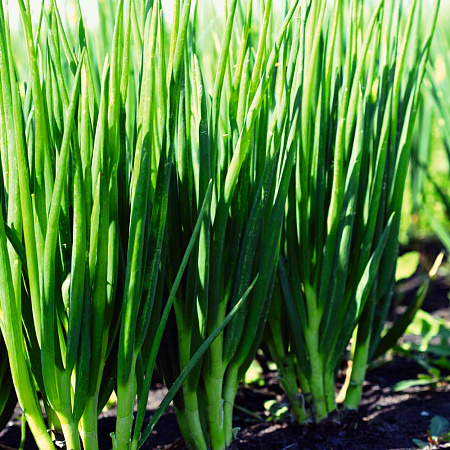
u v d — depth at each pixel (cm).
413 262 142
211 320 72
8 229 65
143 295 67
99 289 66
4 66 64
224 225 70
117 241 67
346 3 85
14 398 75
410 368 103
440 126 116
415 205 145
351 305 80
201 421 75
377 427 86
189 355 72
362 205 79
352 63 80
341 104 76
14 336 65
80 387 67
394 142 80
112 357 70
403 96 82
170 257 72
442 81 115
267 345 84
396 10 80
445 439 83
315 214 79
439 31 112
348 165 78
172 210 71
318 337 81
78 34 69
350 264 80
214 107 70
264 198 71
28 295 68
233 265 72
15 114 63
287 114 71
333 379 83
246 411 88
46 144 66
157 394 96
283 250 80
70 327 66
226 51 69
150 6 68
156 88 68
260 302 73
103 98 65
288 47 75
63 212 67
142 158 65
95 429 69
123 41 68
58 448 70
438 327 109
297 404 83
